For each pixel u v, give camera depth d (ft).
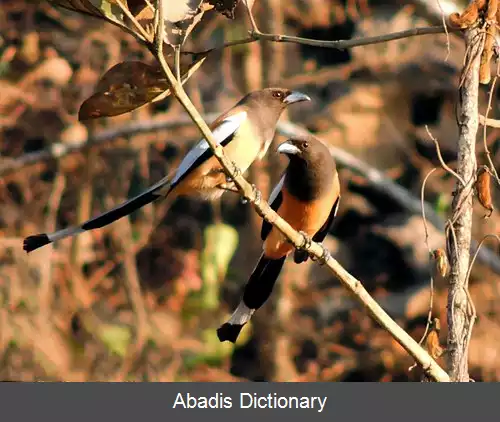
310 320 49.01
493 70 32.91
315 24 50.96
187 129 48.73
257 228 49.11
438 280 48.55
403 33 22.76
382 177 44.16
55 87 46.91
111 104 20.44
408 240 52.11
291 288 49.11
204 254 48.70
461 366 21.53
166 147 54.34
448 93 50.39
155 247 51.16
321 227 29.43
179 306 48.75
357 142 50.52
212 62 50.49
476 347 44.68
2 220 48.08
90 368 45.78
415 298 49.34
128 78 20.29
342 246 53.31
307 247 21.56
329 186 27.61
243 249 51.88
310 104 51.60
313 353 49.52
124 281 47.85
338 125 50.57
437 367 21.15
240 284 50.34
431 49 49.26
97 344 46.37
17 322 44.91
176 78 18.95
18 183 49.42
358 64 47.98
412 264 51.60
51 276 47.26
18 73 46.60
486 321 45.34
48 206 48.98
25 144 52.01
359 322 48.73
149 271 50.67
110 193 49.01
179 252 50.49
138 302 46.85
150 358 46.50
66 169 48.57
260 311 47.57
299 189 27.55
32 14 46.39
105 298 48.73
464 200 21.85
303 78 46.68
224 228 48.73
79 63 48.83
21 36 46.32
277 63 46.21
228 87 48.65
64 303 47.09
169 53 20.44
